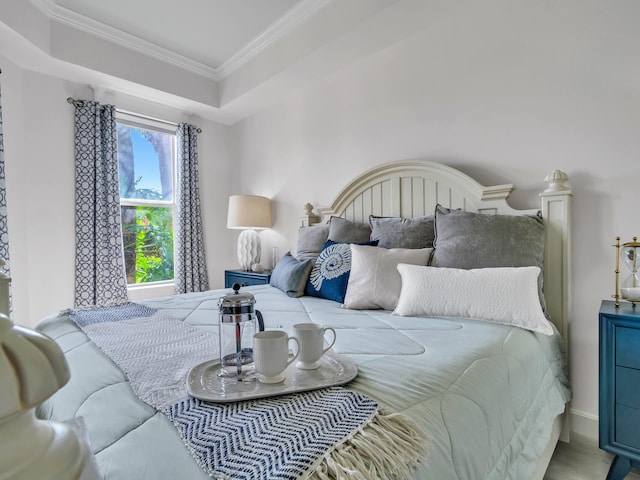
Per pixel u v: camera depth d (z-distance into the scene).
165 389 0.75
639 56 1.47
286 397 0.70
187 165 3.46
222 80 3.32
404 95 2.34
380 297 1.64
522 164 1.83
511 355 1.07
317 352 0.86
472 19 2.01
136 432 0.59
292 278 2.09
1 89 2.36
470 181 1.94
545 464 1.27
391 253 1.75
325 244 2.22
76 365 0.90
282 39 2.65
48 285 2.65
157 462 0.51
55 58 2.40
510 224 1.62
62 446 0.26
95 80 2.75
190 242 3.47
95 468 0.32
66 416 0.67
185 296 1.98
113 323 1.33
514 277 1.37
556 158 1.73
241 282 3.15
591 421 1.61
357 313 1.58
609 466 1.44
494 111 1.93
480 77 1.98
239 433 0.56
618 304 1.42
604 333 1.30
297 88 3.01
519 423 0.98
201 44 2.85
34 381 0.23
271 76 2.77
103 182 2.88
